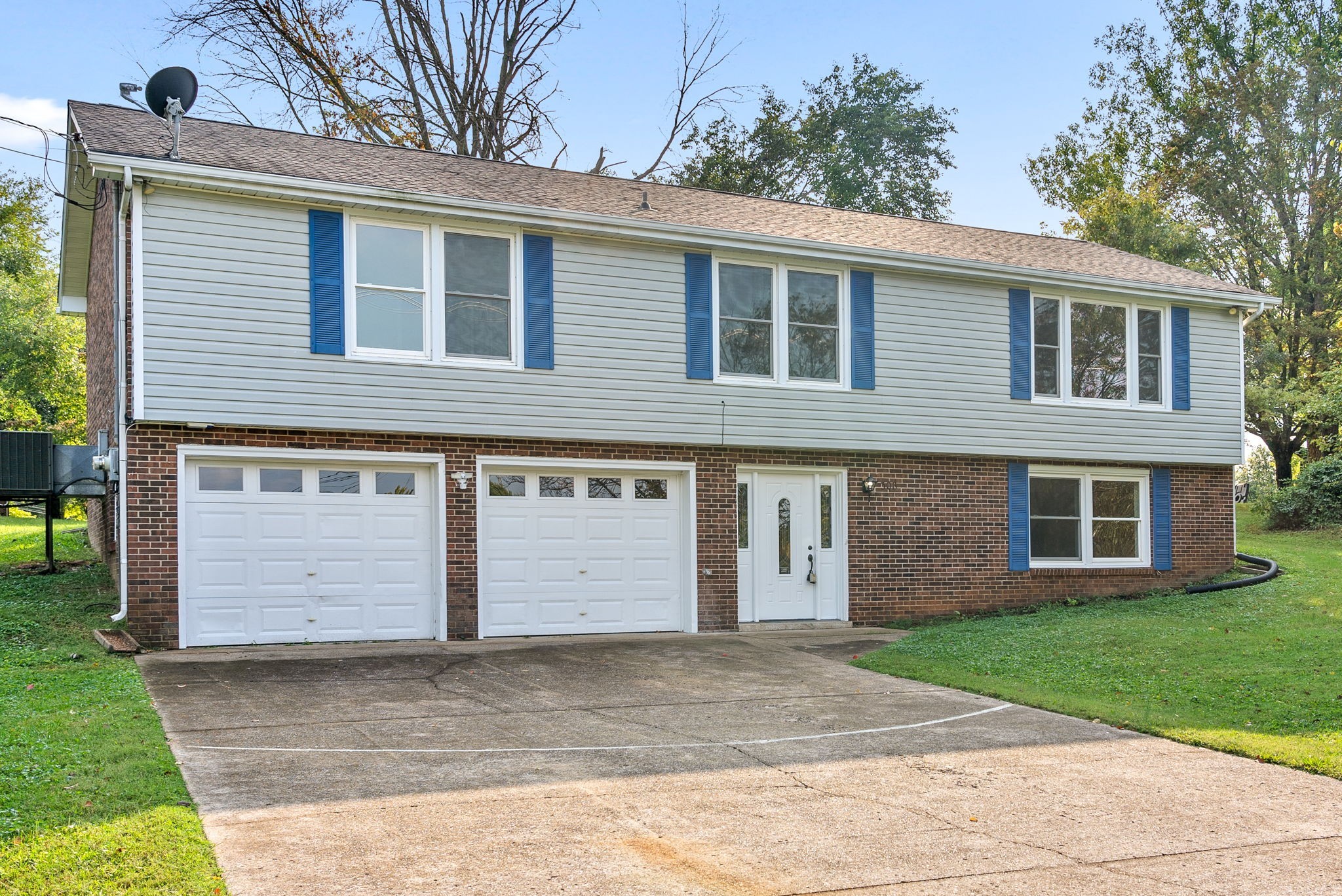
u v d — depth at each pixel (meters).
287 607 13.05
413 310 13.67
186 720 8.63
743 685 11.16
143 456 12.30
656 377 15.09
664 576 15.36
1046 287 18.02
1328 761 7.96
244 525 12.87
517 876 5.41
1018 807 6.93
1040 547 18.23
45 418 38.06
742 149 38.03
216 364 12.53
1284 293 33.19
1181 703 10.08
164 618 12.34
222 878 5.16
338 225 13.23
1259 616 14.72
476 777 7.21
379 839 5.87
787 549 16.34
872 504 16.78
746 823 6.42
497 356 14.15
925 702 10.34
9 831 5.50
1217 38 34.03
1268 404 30.86
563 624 14.66
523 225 14.22
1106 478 18.80
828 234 17.03
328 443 13.20
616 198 16.66
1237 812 6.91
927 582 17.08
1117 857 6.02
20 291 37.53
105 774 6.64
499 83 31.31
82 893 4.81
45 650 11.24
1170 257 33.97
